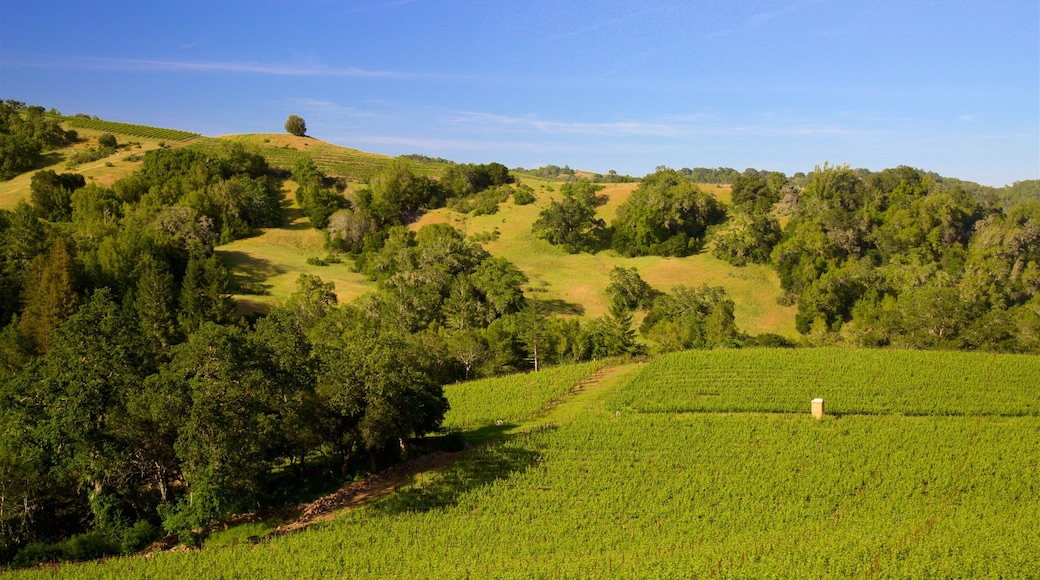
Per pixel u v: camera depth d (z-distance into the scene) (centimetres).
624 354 8338
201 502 3619
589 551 3478
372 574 3219
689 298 9644
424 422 4922
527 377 6975
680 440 4888
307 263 11844
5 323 7625
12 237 8500
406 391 4712
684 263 11962
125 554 3591
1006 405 5366
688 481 4275
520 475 4394
